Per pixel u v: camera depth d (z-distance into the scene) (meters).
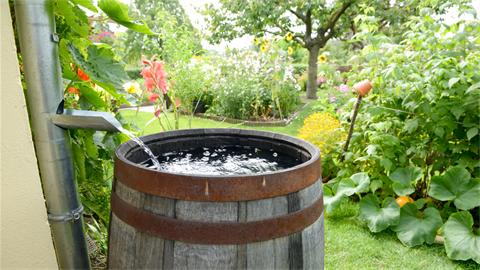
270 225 0.81
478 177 2.06
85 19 0.89
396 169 2.22
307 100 9.16
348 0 8.20
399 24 8.55
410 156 2.39
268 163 1.17
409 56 2.19
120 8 0.84
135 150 1.11
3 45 0.60
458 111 1.90
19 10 0.70
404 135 2.33
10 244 0.66
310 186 0.90
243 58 5.86
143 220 0.81
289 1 7.93
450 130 2.00
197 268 0.78
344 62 14.64
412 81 2.19
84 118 0.74
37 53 0.72
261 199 0.79
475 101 1.87
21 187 0.67
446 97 2.03
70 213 0.83
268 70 5.22
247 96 5.48
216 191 0.76
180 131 1.34
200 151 1.35
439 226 1.91
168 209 0.79
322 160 2.56
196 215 0.77
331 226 2.12
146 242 0.82
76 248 0.87
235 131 1.42
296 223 0.85
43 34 0.72
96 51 0.92
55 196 0.80
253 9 8.05
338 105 4.10
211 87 5.93
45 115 0.75
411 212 2.03
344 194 2.13
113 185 0.94
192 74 5.36
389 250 1.86
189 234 0.77
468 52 2.13
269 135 1.36
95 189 1.44
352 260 1.76
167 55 5.21
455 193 1.95
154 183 0.79
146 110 6.48
